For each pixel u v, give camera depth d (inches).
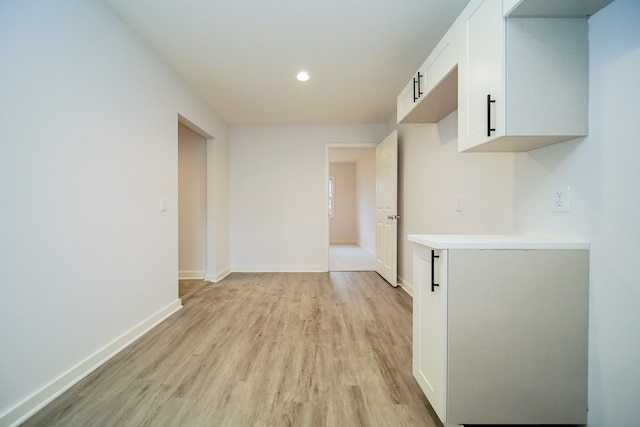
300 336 84.0
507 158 66.4
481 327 46.4
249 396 56.9
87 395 57.2
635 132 39.2
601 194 43.8
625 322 41.3
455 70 62.0
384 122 168.6
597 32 44.0
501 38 45.4
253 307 109.7
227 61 98.0
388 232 147.5
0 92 48.0
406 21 77.1
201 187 154.3
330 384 60.9
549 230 54.0
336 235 337.4
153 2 70.0
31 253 53.1
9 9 49.3
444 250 46.3
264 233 172.9
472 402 46.7
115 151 75.0
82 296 64.2
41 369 54.6
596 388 45.4
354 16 75.1
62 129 59.4
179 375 64.1
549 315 46.3
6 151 49.0
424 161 116.1
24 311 51.9
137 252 84.0
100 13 69.4
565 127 45.5
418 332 57.1
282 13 74.0
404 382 61.8
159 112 95.7
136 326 83.0
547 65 45.3
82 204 64.4
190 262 156.0
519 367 46.6
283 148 172.1
